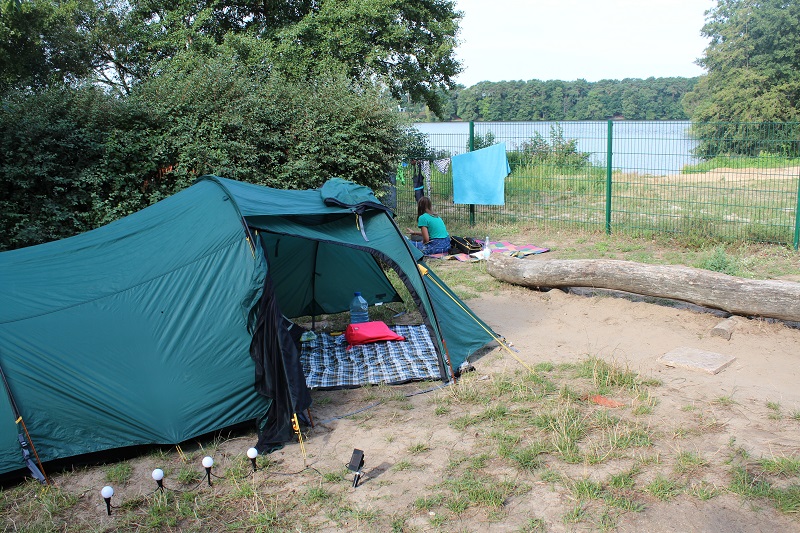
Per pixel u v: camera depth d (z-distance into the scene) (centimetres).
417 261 662
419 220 1138
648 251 1088
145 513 415
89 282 532
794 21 3173
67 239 612
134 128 929
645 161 1240
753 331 684
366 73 1714
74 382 475
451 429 511
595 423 503
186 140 927
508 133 1432
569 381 591
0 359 466
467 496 415
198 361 505
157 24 1853
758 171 1123
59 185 895
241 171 937
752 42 3275
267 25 1941
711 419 502
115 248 575
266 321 511
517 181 1409
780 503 388
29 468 456
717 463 439
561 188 1351
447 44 1995
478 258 1073
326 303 820
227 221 567
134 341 500
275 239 746
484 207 1430
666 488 409
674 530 372
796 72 3144
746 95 3166
